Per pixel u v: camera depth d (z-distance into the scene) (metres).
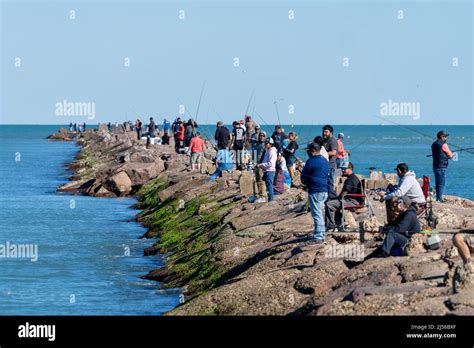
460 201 35.25
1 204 58.44
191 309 23.58
